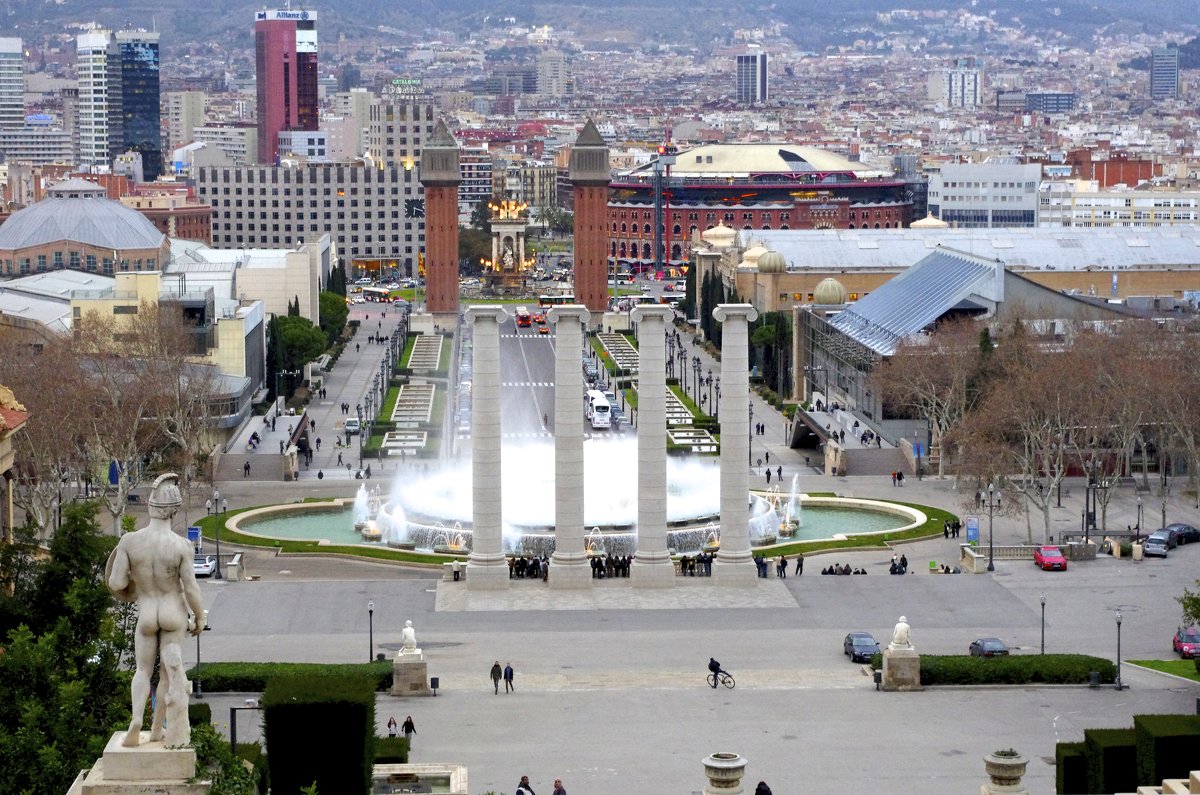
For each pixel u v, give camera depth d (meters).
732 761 176.25
